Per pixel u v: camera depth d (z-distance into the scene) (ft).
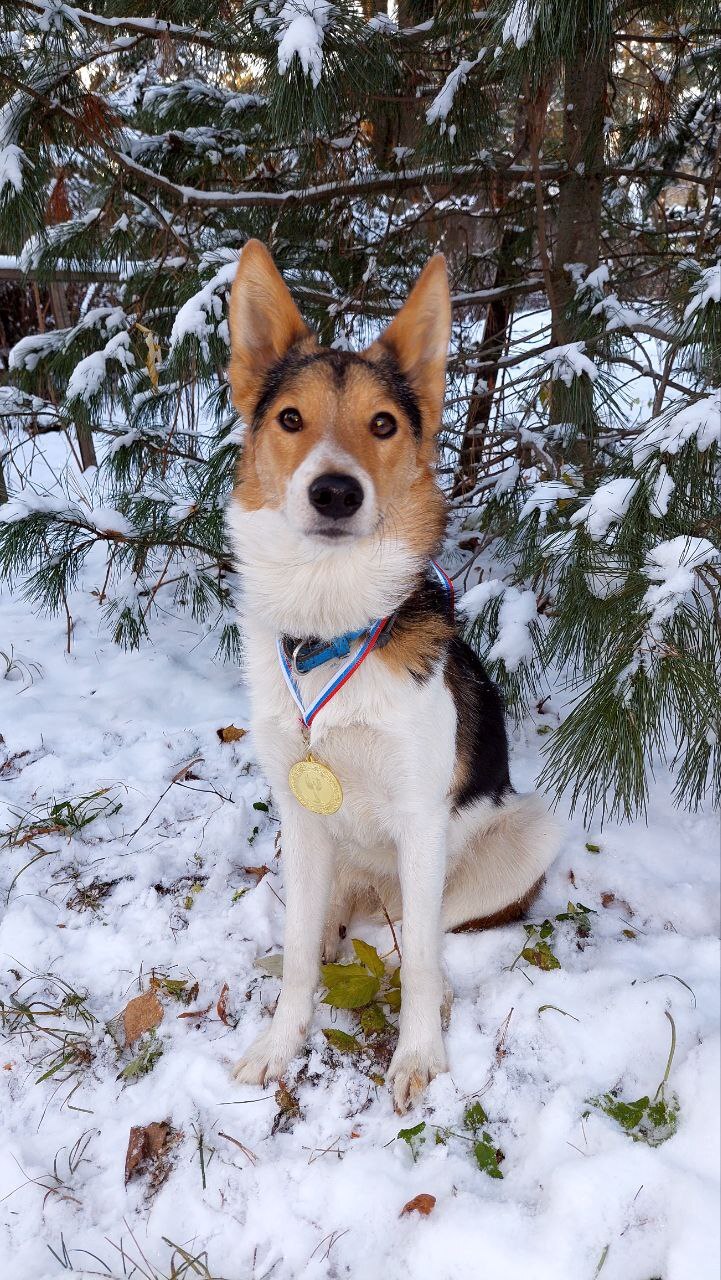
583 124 4.66
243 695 4.48
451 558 4.75
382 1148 2.22
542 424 4.48
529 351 5.11
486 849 2.92
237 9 3.83
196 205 4.33
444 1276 1.93
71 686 4.57
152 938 2.92
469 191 4.99
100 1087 2.45
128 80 5.12
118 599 4.80
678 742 3.12
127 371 4.38
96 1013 2.67
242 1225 2.09
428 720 2.43
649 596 2.39
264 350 2.60
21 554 4.09
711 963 2.70
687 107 4.99
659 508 2.56
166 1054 2.54
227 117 4.78
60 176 4.01
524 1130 2.25
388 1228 2.05
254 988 2.73
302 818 2.57
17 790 3.70
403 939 2.51
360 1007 2.66
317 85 3.34
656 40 4.17
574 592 2.84
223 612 4.98
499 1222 1.99
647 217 5.72
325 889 2.65
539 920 3.01
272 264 2.55
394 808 2.49
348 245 5.18
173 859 3.29
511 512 4.07
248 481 2.52
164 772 3.82
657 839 3.32
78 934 2.95
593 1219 1.95
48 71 3.75
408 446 2.44
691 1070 2.22
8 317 7.63
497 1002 2.60
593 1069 2.37
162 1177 2.21
